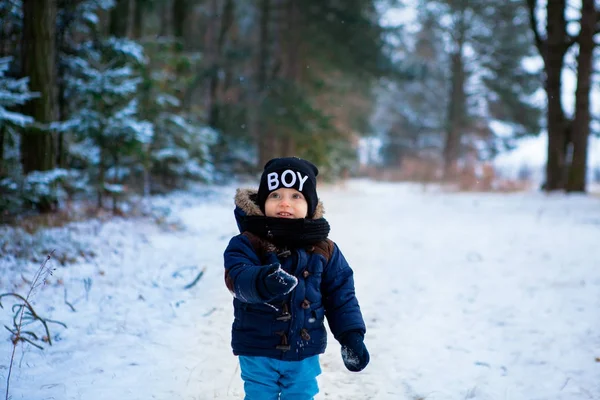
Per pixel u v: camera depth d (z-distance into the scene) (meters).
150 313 5.16
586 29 18.98
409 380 3.81
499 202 17.78
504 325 5.06
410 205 17.09
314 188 2.62
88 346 4.26
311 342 2.50
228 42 31.52
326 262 2.58
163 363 3.99
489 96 40.19
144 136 10.24
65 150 11.50
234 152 24.17
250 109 24.69
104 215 9.78
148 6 17.78
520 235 10.31
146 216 10.69
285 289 2.19
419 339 4.68
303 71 28.08
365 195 22.50
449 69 40.38
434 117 50.19
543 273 7.12
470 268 7.51
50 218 8.66
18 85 7.99
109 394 3.43
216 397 3.46
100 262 6.93
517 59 35.31
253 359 2.54
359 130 38.62
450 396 3.57
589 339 4.64
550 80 21.33
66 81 10.55
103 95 10.10
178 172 15.94
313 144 26.77
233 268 2.40
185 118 16.80
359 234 10.50
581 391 3.65
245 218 2.57
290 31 26.80
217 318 5.10
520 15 33.38
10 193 8.55
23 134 9.27
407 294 6.16
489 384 3.76
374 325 5.06
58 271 6.27
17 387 3.46
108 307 5.25
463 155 43.22
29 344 4.18
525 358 4.24
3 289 5.42
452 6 35.84
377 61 27.41
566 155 21.12
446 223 12.31
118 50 11.23
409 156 53.22
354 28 26.47
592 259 7.87
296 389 2.57
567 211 14.36
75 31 11.30
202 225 10.81
